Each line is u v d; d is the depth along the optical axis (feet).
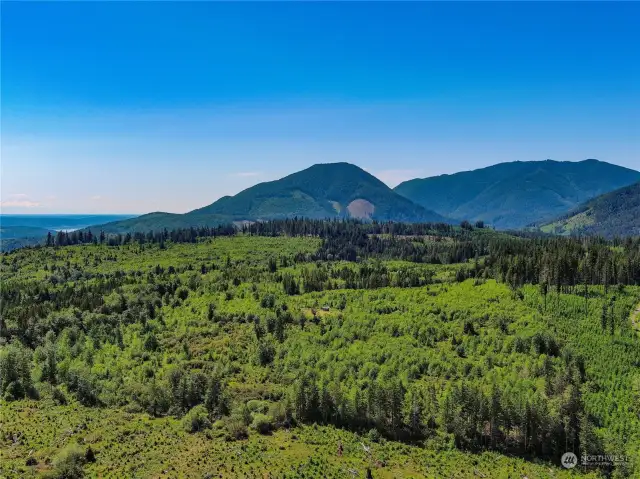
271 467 321.73
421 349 532.73
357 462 346.54
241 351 563.48
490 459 368.07
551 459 367.86
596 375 441.27
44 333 617.21
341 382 472.85
